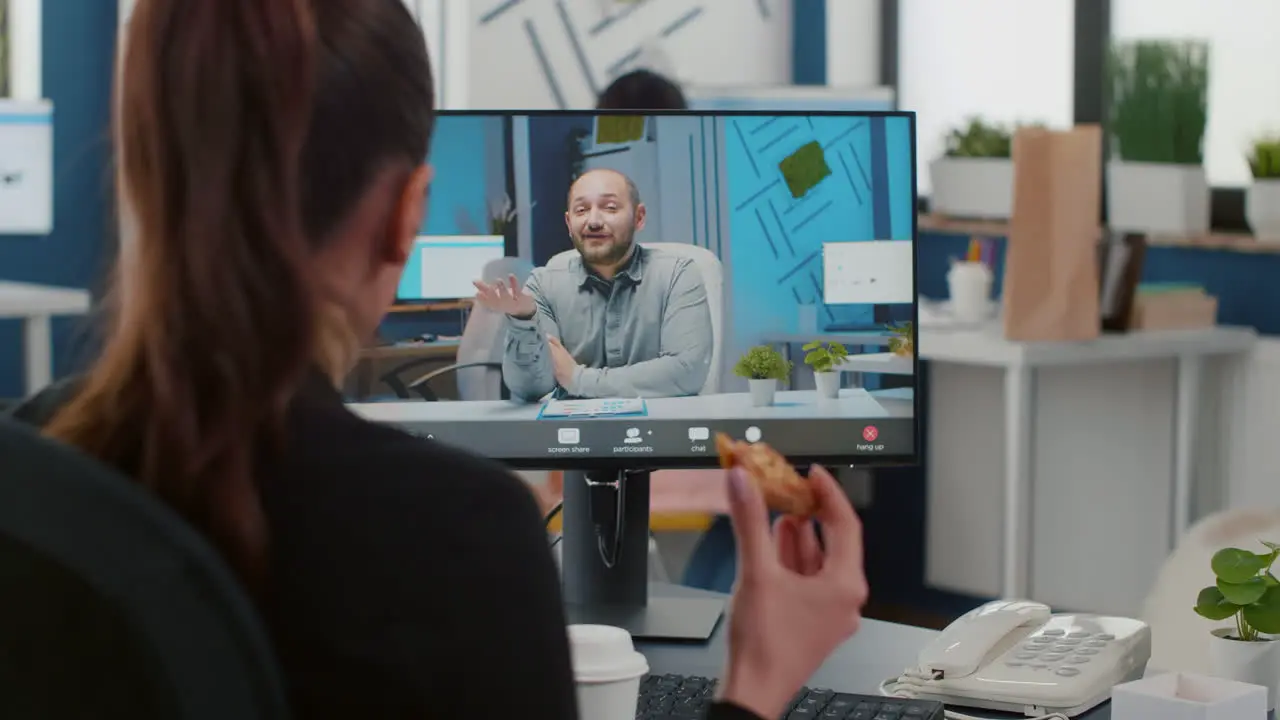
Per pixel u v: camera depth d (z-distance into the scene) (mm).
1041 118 4172
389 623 596
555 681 615
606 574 1474
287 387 607
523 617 608
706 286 1411
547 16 4242
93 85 4277
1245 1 3689
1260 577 1153
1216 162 3805
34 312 3664
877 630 1411
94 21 4270
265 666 537
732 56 4535
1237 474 3582
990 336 3383
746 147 1410
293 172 612
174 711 518
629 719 1019
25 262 4215
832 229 1417
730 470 771
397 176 679
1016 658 1188
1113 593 3824
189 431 589
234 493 589
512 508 622
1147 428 3723
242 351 596
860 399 1420
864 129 1417
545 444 1414
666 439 1413
